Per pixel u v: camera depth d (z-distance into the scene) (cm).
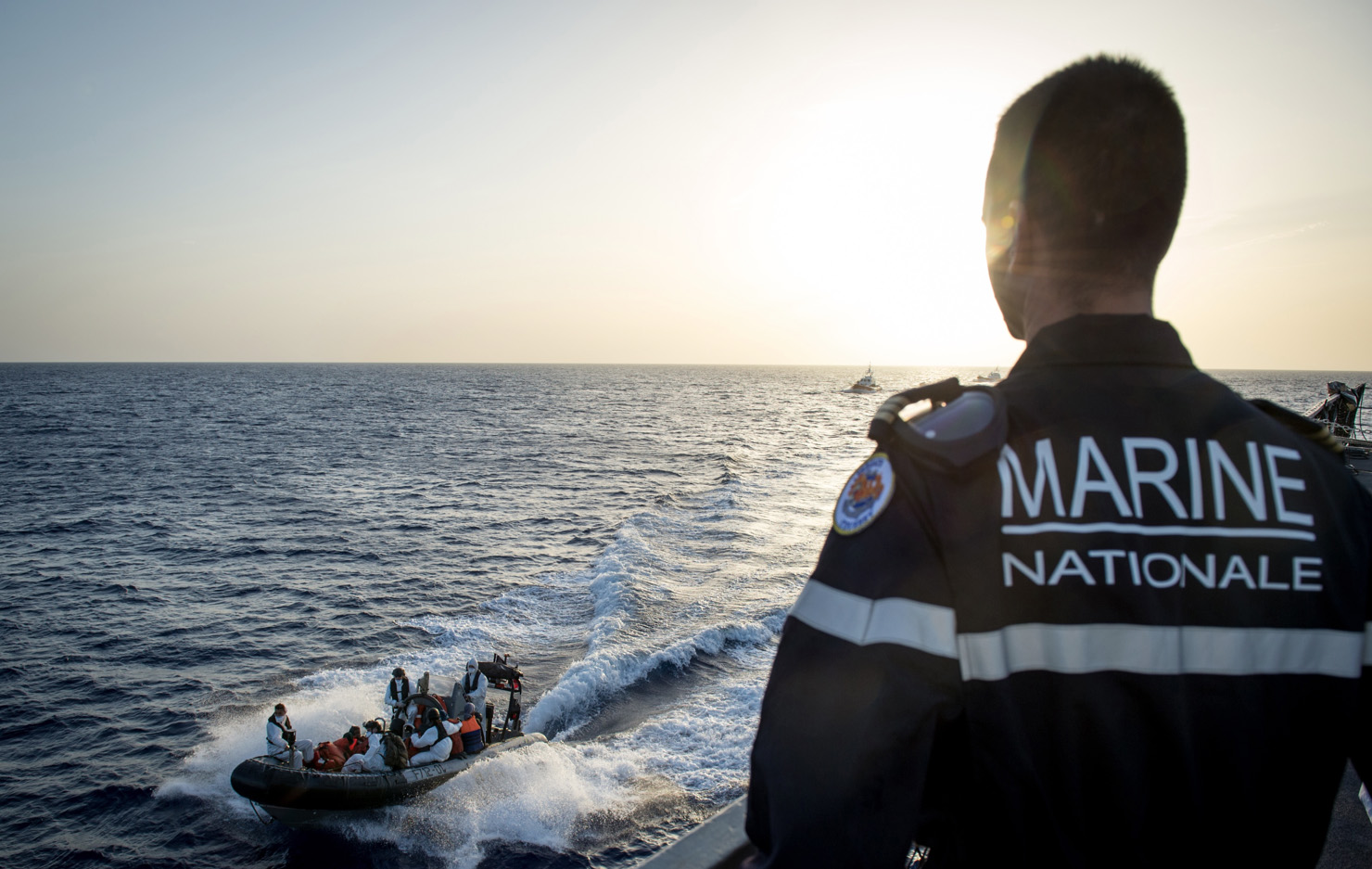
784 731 76
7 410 8844
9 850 1048
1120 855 76
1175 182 87
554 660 1569
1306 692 78
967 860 83
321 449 5488
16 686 1542
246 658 1673
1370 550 84
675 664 1480
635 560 2164
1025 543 77
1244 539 78
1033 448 80
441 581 2180
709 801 1081
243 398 11950
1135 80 88
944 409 93
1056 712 75
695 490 3616
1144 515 78
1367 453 1255
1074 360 86
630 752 1206
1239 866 79
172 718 1407
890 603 76
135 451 5328
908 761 72
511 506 3281
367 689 1493
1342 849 254
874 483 84
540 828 1039
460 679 1382
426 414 9038
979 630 76
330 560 2448
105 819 1112
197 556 2517
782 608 1733
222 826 1093
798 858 70
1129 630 76
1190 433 81
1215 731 76
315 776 1048
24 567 2406
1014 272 98
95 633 1834
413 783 1088
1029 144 93
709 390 16412
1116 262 88
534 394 13762
